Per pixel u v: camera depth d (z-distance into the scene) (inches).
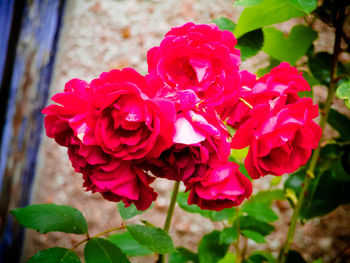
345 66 16.5
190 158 9.6
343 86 13.3
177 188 13.3
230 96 10.2
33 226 12.2
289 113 9.8
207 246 16.7
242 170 15.1
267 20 13.7
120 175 9.7
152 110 9.1
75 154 10.1
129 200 10.2
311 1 12.1
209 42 10.2
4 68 25.8
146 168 10.0
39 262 11.4
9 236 26.9
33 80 27.4
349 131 16.9
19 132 27.0
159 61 10.1
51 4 27.9
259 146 9.9
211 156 9.6
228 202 10.1
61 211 13.0
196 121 9.2
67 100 9.4
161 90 9.9
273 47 16.7
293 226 16.1
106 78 9.4
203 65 10.0
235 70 10.2
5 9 25.4
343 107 26.1
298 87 10.3
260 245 26.4
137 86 9.4
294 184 17.2
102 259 11.8
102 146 9.2
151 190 10.1
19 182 27.6
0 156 26.2
